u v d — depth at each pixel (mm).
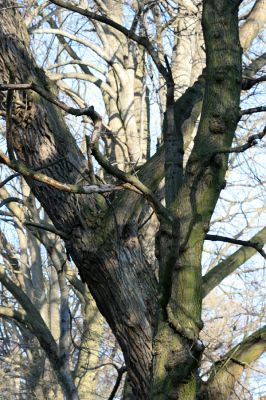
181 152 9516
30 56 10508
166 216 8047
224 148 8516
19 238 28250
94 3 19984
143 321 9609
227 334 15938
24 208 24875
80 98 21016
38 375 24641
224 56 8758
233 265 11578
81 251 9852
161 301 8109
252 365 10125
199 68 18609
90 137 7977
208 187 8523
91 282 9930
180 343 8133
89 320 22047
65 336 15836
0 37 10344
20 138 10133
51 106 10328
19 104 10062
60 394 24453
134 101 21531
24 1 15609
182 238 8422
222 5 8875
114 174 8047
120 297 9688
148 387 9523
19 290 17359
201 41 18359
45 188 9961
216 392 8930
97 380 23938
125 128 20156
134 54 21328
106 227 9797
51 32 19484
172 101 9453
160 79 18266
